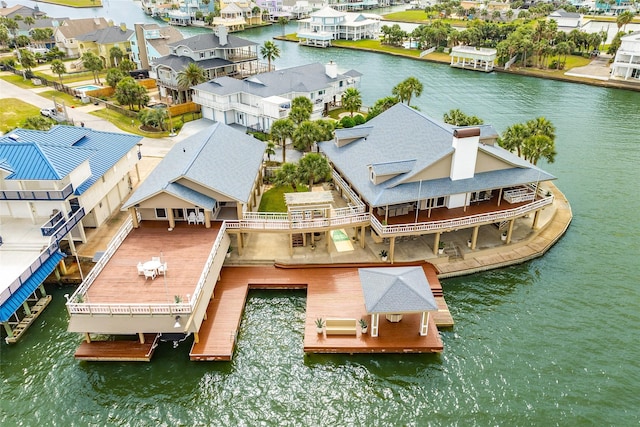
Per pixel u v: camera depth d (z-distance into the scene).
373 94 102.25
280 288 41.84
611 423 30.48
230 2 192.62
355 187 45.09
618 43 123.38
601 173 64.31
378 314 34.94
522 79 116.25
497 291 41.94
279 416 31.02
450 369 34.31
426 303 34.69
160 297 35.00
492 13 192.25
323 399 32.12
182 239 42.22
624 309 39.88
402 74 120.44
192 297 34.09
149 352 34.50
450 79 116.06
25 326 37.38
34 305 39.66
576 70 119.88
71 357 35.09
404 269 38.00
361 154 49.44
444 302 40.03
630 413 31.11
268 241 47.16
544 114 88.75
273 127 58.00
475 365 34.62
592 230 50.97
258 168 50.94
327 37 153.00
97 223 48.09
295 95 80.12
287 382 33.25
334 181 54.72
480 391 32.66
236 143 53.31
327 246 45.16
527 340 36.84
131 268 38.28
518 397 32.25
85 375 33.62
